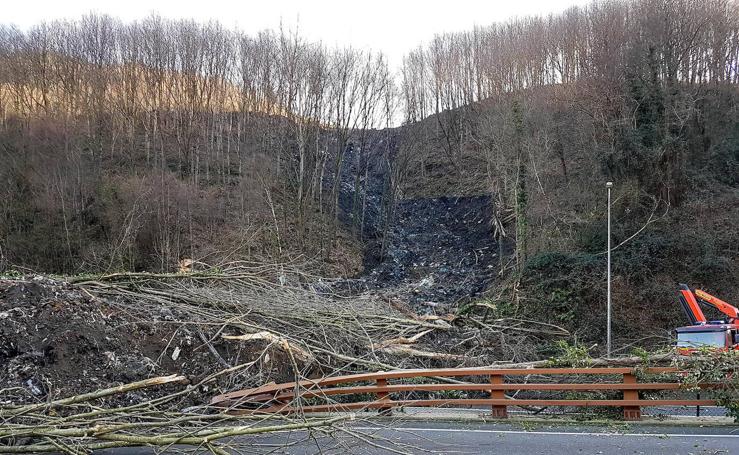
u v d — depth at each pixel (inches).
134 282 503.8
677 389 318.3
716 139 1003.9
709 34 1139.9
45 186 1123.9
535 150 1028.5
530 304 791.7
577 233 913.5
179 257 1047.0
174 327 430.0
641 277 770.8
